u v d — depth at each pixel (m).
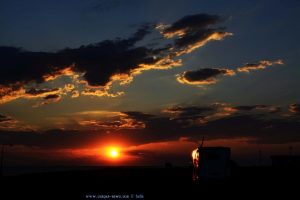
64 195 37.53
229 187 39.66
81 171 78.06
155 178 56.59
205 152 40.06
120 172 72.44
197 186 39.94
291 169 60.06
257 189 40.25
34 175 68.50
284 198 34.47
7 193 39.34
